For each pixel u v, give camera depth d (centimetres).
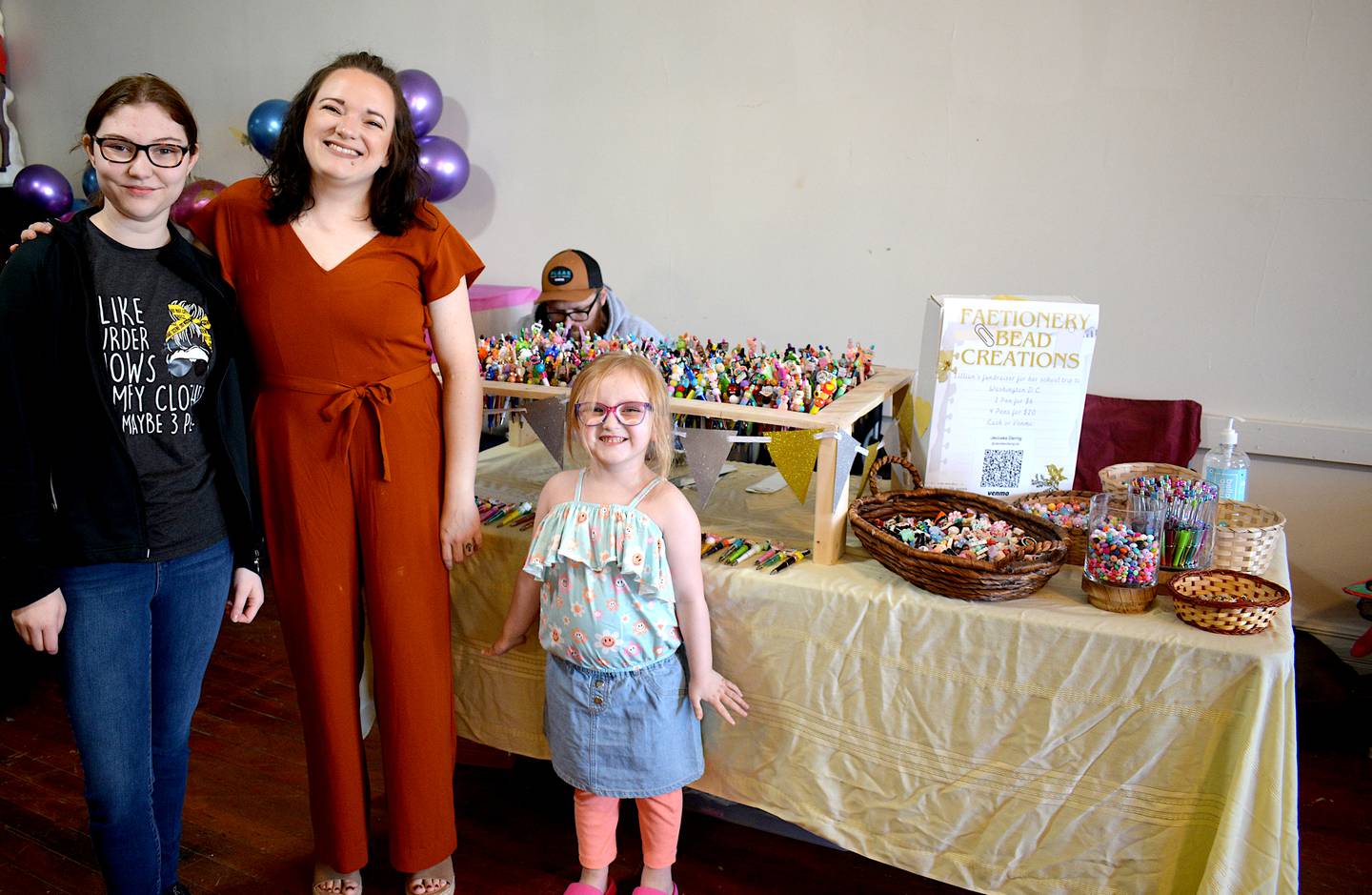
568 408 168
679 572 162
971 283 315
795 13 319
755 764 178
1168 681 145
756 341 204
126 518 144
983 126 303
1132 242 293
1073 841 157
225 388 154
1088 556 155
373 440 160
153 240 145
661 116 346
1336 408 282
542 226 377
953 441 181
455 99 380
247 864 197
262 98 422
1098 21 284
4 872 195
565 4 352
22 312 134
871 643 162
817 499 171
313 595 164
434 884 184
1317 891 194
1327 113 266
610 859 183
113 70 452
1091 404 300
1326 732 251
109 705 148
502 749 202
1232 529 162
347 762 172
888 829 169
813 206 330
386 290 157
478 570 192
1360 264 271
